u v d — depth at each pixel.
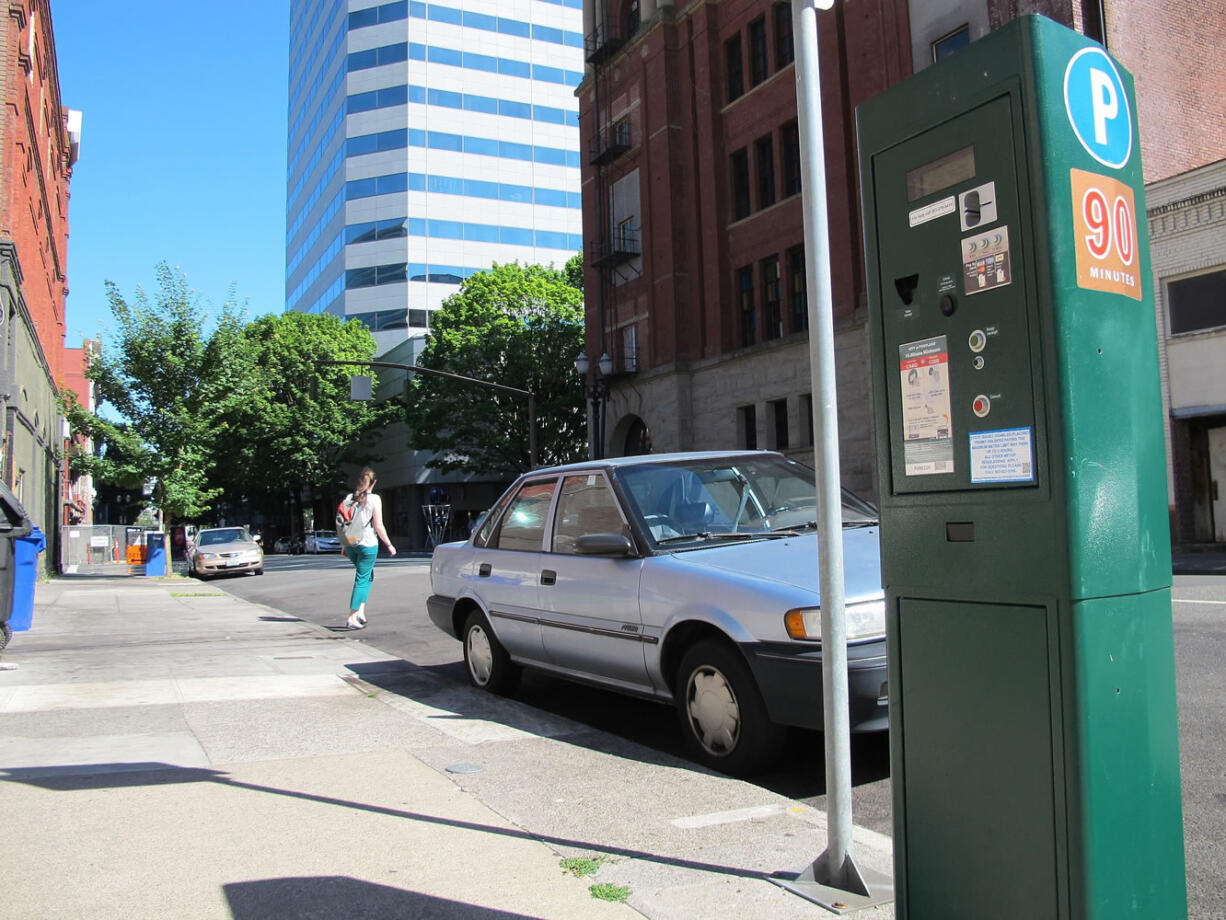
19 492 23.52
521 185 71.69
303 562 39.75
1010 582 2.30
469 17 70.88
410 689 7.23
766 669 4.50
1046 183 2.25
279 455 56.91
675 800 4.27
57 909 3.14
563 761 4.99
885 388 2.65
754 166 28.33
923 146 2.55
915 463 2.55
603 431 34.38
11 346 21.53
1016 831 2.28
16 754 5.16
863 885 3.15
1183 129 21.19
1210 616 9.13
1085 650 2.17
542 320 43.00
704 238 30.06
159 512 27.42
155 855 3.63
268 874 3.43
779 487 6.08
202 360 26.31
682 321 30.62
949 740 2.44
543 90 73.38
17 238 23.75
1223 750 4.88
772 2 27.58
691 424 30.36
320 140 80.06
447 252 68.62
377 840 3.79
